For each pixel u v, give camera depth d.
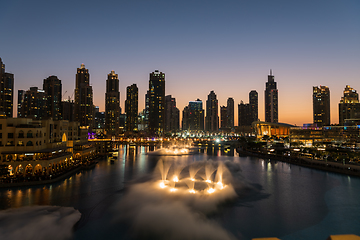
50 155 97.38
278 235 49.09
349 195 76.12
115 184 88.88
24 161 89.81
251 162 159.75
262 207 64.62
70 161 121.75
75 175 106.19
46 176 89.88
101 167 133.12
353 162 131.12
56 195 73.62
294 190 82.00
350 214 60.16
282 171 120.62
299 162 141.62
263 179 100.31
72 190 79.62
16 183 82.44
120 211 60.47
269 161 165.25
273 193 78.12
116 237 47.94
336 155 140.00
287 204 67.25
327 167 120.56
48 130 105.88
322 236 48.78
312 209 63.56
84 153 147.12
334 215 59.50
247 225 53.34
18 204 64.94
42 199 69.50
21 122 95.50
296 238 47.94
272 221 55.66
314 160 147.88
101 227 52.00
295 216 58.66
